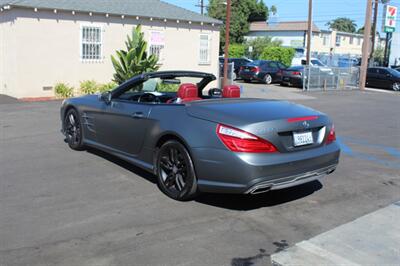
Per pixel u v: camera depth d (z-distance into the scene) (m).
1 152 7.37
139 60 15.98
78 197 5.20
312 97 20.00
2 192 5.32
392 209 5.07
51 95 16.03
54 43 15.83
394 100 19.72
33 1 15.34
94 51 17.00
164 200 5.18
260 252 3.93
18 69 15.14
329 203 5.27
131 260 3.71
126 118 5.96
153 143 5.45
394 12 35.38
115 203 5.03
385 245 4.09
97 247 3.93
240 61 29.86
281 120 4.71
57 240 4.05
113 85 16.41
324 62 41.66
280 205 5.15
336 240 4.18
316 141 5.11
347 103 17.62
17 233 4.18
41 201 5.04
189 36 20.08
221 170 4.63
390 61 47.62
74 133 7.46
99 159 6.95
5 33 15.77
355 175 6.56
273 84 27.56
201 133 4.80
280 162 4.60
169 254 3.83
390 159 7.72
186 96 5.89
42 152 7.39
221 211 4.89
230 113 4.80
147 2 19.89
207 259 3.77
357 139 9.63
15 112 12.15
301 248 4.00
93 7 16.72
